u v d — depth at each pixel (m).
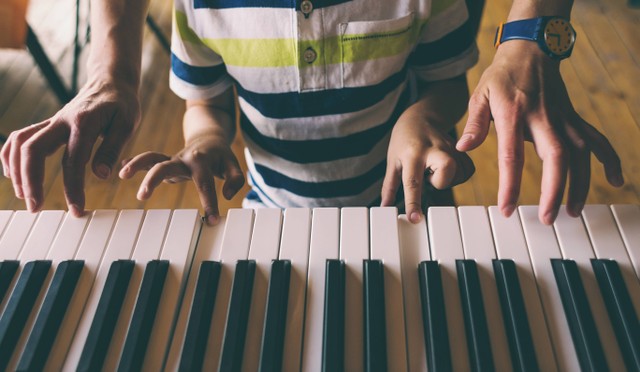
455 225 0.60
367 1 0.80
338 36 0.83
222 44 0.88
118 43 0.79
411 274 0.57
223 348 0.51
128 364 0.51
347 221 0.62
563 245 0.58
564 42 0.67
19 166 0.68
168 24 2.72
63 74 2.47
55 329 0.54
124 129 0.73
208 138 0.91
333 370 0.50
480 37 2.49
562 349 0.51
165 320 0.55
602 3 2.63
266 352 0.50
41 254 0.61
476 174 1.99
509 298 0.53
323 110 0.93
